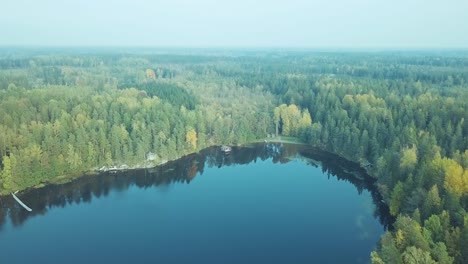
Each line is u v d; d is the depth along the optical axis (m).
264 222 138.88
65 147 177.25
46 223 138.75
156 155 197.88
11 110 196.38
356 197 159.00
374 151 182.88
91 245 124.38
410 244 100.62
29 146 166.00
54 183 169.88
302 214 144.75
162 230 133.88
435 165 131.25
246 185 173.75
